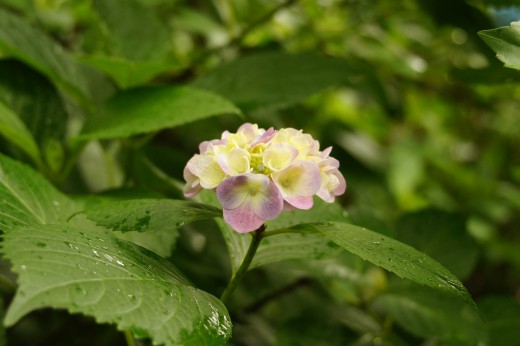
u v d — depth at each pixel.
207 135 1.26
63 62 1.00
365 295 1.04
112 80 1.14
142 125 0.89
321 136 1.43
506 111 1.86
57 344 0.99
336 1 1.37
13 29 0.97
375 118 1.75
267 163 0.73
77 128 1.16
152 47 1.06
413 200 1.56
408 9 1.34
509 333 0.95
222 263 1.11
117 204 0.76
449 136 1.95
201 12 1.37
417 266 0.73
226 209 0.72
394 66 1.40
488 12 1.08
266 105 0.98
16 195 0.80
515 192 1.70
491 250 1.63
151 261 0.74
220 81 1.01
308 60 1.01
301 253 0.82
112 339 0.98
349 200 1.43
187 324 0.68
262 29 1.36
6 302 0.93
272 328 1.09
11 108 0.96
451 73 1.04
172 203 0.76
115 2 1.05
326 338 0.98
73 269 0.68
